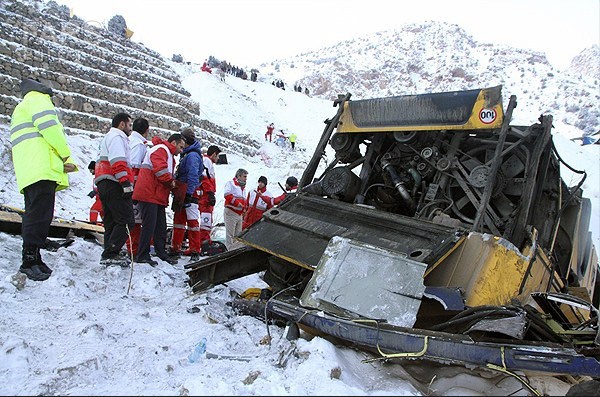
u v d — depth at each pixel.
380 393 2.83
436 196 5.61
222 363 3.66
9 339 3.51
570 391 3.42
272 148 31.75
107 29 27.38
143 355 3.65
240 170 9.54
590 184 25.98
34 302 4.53
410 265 4.19
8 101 15.73
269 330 4.46
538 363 3.38
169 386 3.12
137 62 24.73
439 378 3.61
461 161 5.69
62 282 5.07
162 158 6.64
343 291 4.22
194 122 25.52
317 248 5.00
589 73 144.25
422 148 5.88
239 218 9.48
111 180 6.10
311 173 6.42
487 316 3.87
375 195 6.21
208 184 8.80
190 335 4.21
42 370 3.26
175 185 7.84
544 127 5.37
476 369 3.63
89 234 8.20
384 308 3.98
